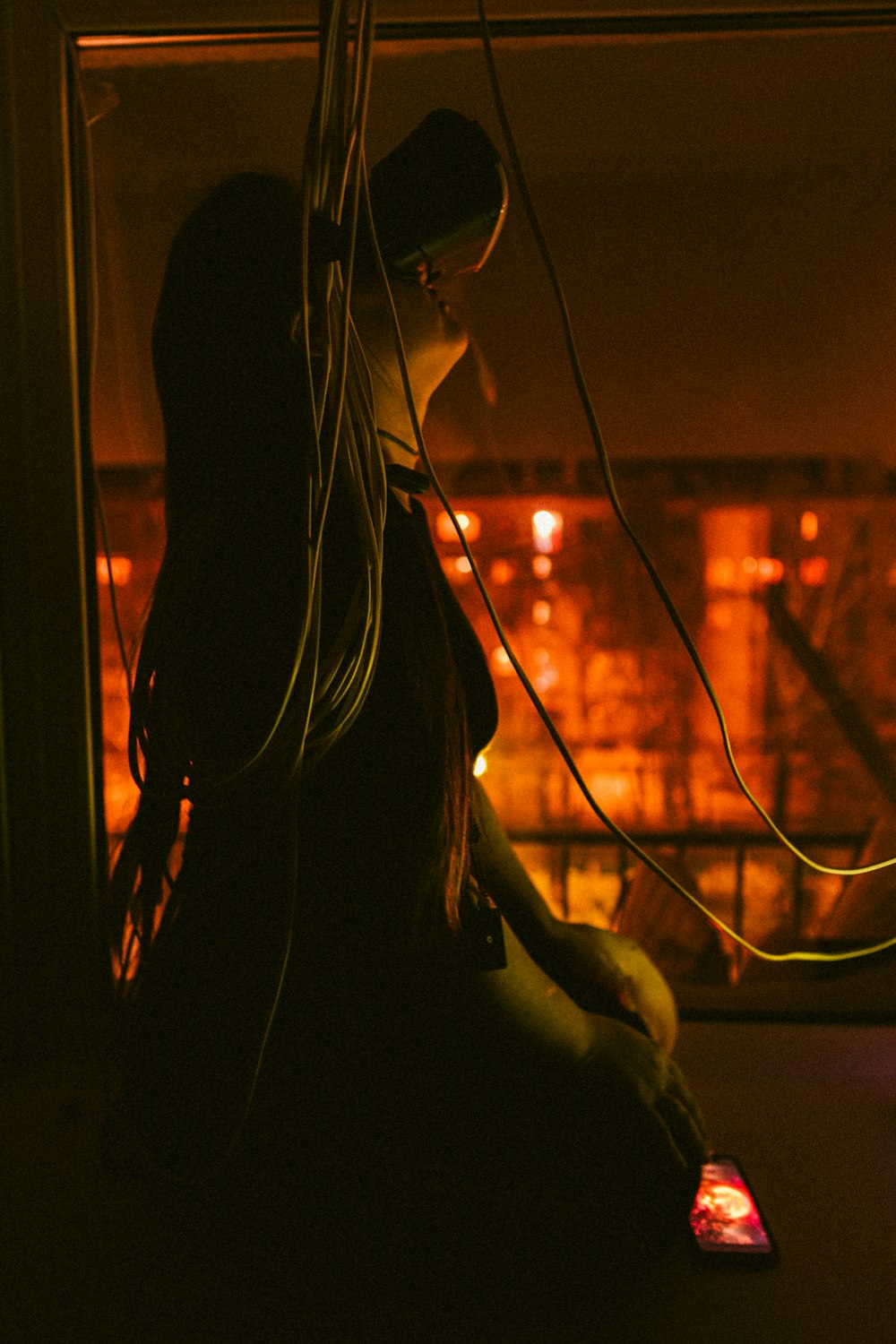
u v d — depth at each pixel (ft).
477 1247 2.18
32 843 3.54
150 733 2.28
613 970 2.79
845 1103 3.28
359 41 1.96
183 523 2.24
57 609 3.47
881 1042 3.71
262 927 2.15
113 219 4.48
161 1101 2.26
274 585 2.04
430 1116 2.14
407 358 2.32
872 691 11.07
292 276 2.15
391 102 3.92
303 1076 2.17
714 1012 3.90
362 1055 2.14
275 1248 2.22
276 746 2.00
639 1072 2.32
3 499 3.41
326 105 2.03
